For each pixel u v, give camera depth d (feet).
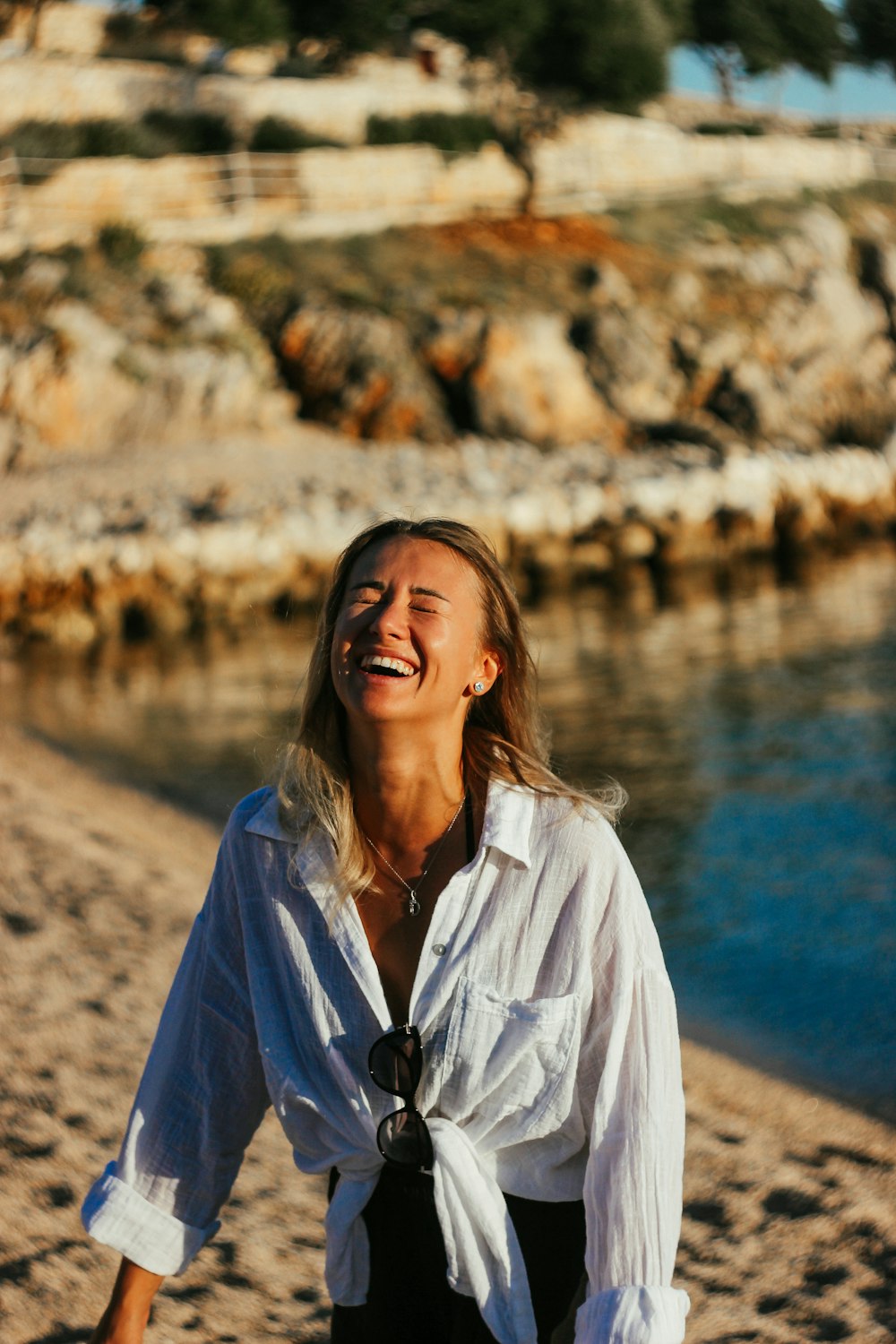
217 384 91.35
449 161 120.57
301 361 96.94
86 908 24.32
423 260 108.68
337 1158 5.88
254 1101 6.28
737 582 83.82
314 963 5.78
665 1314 5.21
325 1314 11.66
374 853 5.98
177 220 104.58
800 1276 13.04
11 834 29.50
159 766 41.65
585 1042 5.60
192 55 144.77
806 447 105.19
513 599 6.15
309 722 6.08
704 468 93.91
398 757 5.85
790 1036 21.97
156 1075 6.20
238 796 37.96
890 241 136.56
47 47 138.72
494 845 5.54
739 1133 17.02
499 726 6.23
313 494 82.17
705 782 39.50
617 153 133.69
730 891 30.22
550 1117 5.54
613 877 5.59
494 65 124.88
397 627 5.74
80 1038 17.97
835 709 48.24
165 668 62.18
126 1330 6.14
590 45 120.88
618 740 45.21
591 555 87.20
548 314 105.09
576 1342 5.36
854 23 177.88
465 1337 5.74
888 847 32.55
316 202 114.21
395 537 6.07
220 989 6.15
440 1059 5.51
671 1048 5.63
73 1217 13.12
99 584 71.97
